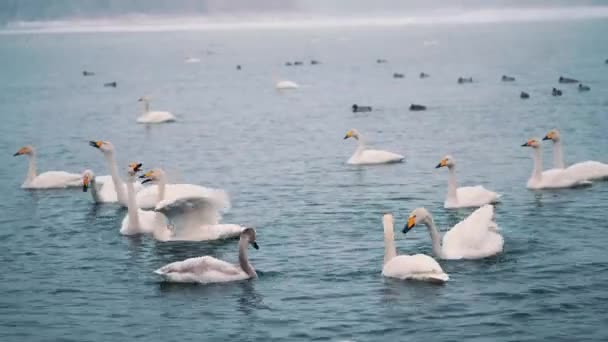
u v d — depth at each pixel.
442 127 53.06
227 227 27.48
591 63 101.25
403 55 130.12
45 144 51.12
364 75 97.19
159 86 91.00
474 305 20.77
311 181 37.19
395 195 33.59
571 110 58.12
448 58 119.62
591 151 42.38
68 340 19.53
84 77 105.38
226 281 22.97
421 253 25.08
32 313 21.25
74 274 24.28
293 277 23.28
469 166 39.59
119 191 32.66
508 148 44.19
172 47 176.12
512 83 80.19
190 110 68.19
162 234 27.50
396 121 56.94
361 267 23.94
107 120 62.84
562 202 31.06
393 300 21.22
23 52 172.62
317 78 95.38
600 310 20.30
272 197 33.94
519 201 31.55
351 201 32.72
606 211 29.50
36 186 36.75
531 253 24.75
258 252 25.80
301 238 27.31
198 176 39.31
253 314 20.67
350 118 59.59
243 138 51.44
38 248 27.12
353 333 19.36
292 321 20.16
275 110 66.31
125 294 22.41
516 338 18.86
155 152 47.25
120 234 28.50
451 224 28.69
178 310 21.11
